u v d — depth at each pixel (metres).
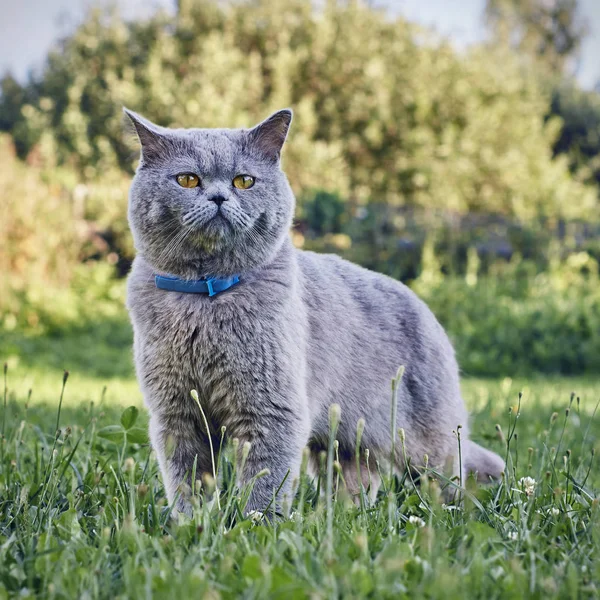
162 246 2.75
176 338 2.68
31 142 14.16
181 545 2.10
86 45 15.06
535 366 8.38
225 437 2.77
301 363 2.73
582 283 10.13
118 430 3.13
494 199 13.58
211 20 14.51
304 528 2.27
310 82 14.02
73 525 2.28
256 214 2.75
